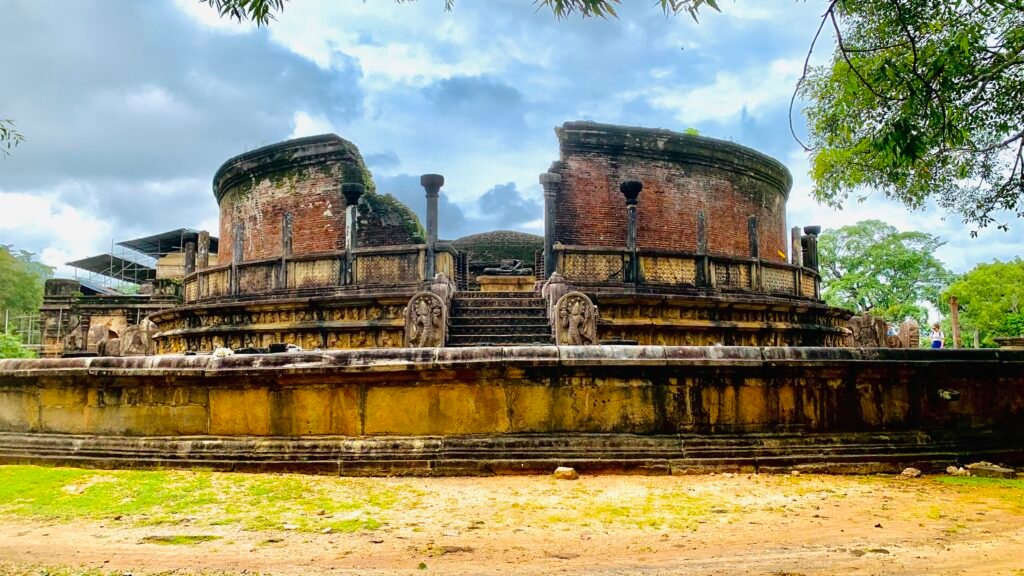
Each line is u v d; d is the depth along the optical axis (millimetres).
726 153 21422
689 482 6309
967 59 7914
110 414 7352
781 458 6801
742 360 7012
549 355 6867
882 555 4156
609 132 20250
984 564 3980
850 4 7016
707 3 4188
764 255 22703
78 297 30266
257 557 4156
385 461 6652
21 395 7633
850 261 45844
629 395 7023
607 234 20188
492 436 6863
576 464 6645
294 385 7074
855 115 9438
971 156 10203
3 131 6680
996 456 7285
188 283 20062
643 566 3953
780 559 4086
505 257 28922
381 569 3912
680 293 16203
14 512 5301
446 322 13039
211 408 7191
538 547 4355
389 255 15773
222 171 23391
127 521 5027
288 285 16578
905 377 7414
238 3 4621
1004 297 38219
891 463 6898
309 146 21047
